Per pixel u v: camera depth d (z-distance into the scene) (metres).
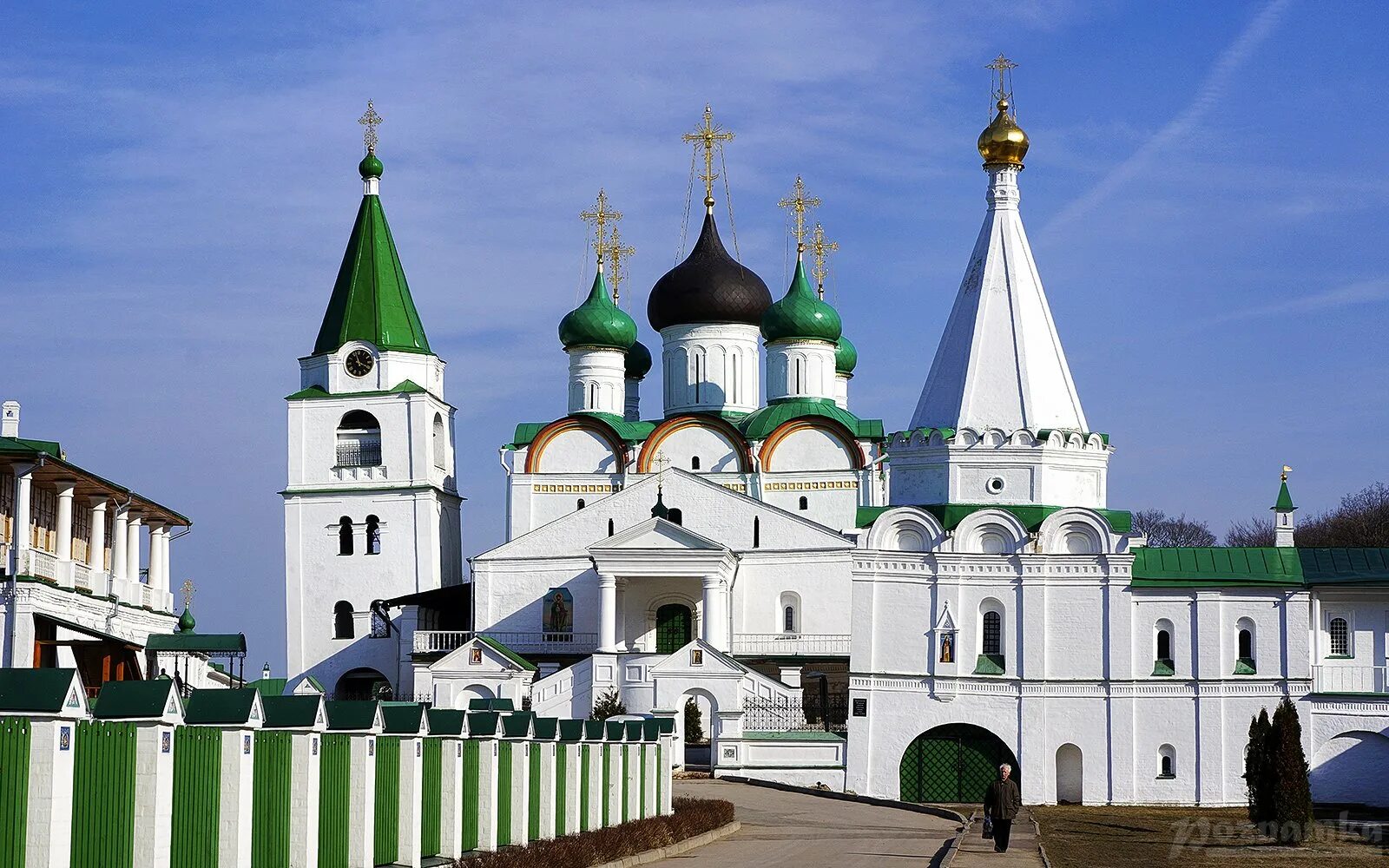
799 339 95.31
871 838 49.84
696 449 91.50
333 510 92.75
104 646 59.12
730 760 68.69
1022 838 47.84
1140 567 68.44
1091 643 67.94
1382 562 68.44
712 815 50.22
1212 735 66.81
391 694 86.12
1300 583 67.06
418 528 91.81
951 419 70.25
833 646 83.44
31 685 21.83
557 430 93.00
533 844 38.47
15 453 54.00
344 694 91.75
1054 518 68.38
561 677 76.38
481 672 77.38
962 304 71.88
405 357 93.38
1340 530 126.06
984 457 69.62
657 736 52.81
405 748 33.09
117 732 23.58
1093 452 70.75
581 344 96.69
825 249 100.38
